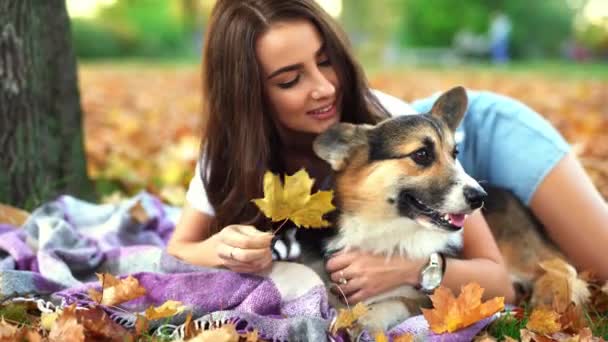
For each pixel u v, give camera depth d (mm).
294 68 1432
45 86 1965
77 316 1312
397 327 1360
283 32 1421
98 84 6145
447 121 1568
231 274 1409
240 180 1480
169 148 2852
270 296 1374
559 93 5133
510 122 1727
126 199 2074
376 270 1428
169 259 1515
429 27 11812
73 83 2035
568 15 10984
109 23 11797
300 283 1385
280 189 1296
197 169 1590
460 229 1405
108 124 3695
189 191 1589
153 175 2469
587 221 1631
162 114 4230
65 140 2025
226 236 1389
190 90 5781
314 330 1282
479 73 7809
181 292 1410
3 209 1813
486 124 1753
